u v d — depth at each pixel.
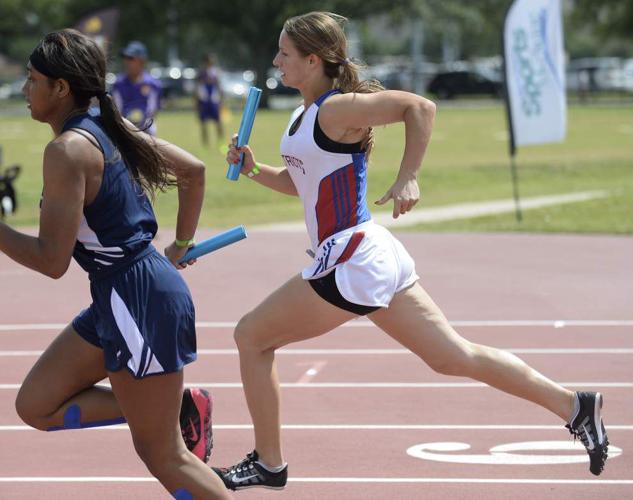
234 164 18.66
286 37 16.98
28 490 19.31
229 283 39.88
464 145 104.56
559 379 26.72
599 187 72.88
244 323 17.12
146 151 15.12
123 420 15.80
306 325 16.80
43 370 15.48
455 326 32.81
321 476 19.88
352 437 22.19
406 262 16.97
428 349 16.95
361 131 16.58
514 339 31.09
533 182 76.50
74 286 40.00
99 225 14.63
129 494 19.08
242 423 23.34
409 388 25.92
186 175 16.22
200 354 29.53
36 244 14.20
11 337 31.97
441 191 72.81
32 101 14.80
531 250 46.62
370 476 19.86
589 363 28.33
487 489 19.12
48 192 14.23
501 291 38.09
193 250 17.02
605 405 24.34
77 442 22.11
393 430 22.64
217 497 15.20
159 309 14.77
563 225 53.50
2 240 14.23
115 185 14.64
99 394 15.74
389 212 60.66
